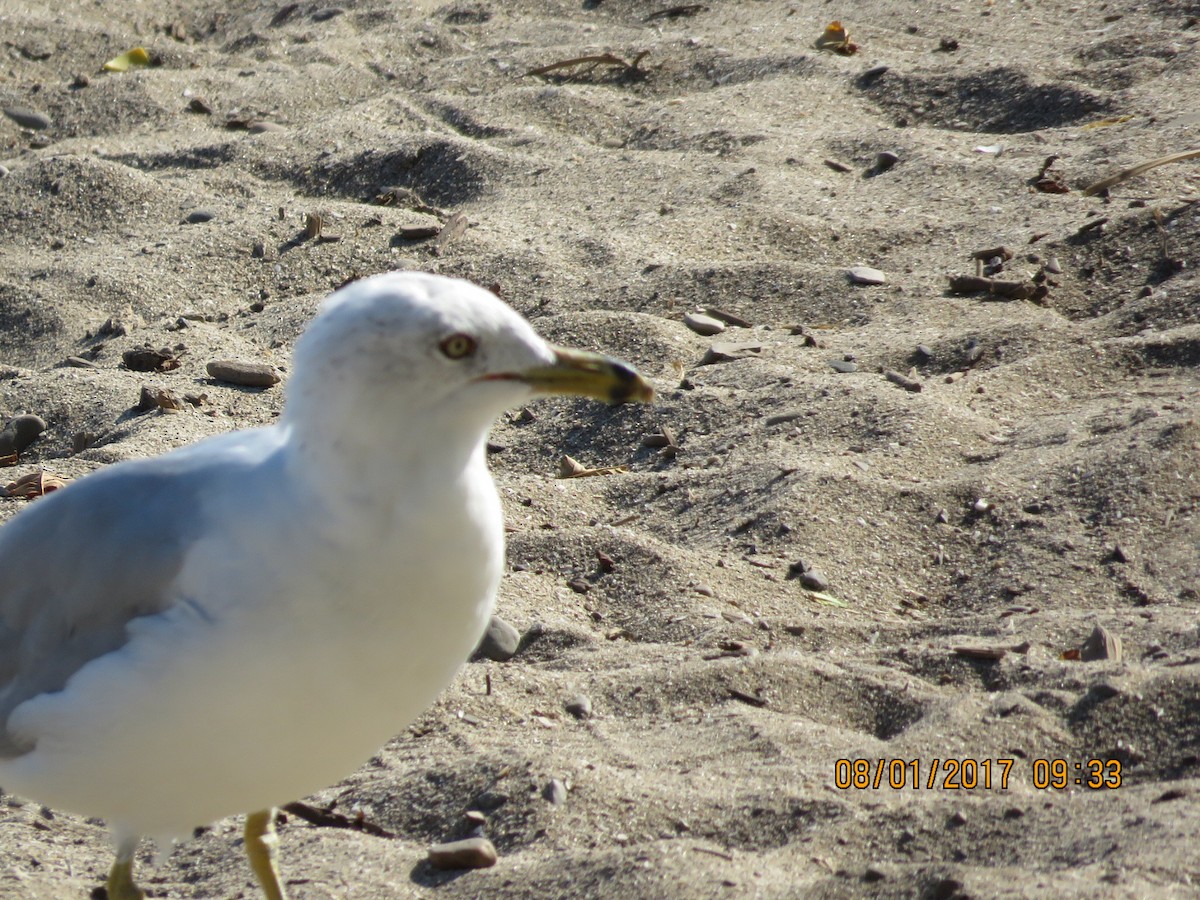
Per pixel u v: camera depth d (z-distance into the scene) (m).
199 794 5.30
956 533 8.70
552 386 5.21
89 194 14.61
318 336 4.95
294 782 5.36
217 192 14.84
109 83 17.56
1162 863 5.54
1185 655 7.16
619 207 13.58
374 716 5.21
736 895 5.76
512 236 13.16
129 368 11.54
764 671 7.43
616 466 10.02
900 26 17.14
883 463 9.32
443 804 6.64
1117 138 13.42
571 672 7.72
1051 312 10.95
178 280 12.98
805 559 8.57
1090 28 16.27
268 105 17.12
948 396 9.97
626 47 17.31
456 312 4.95
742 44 17.06
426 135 15.45
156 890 6.34
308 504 4.95
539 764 6.71
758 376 10.52
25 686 5.49
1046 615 7.80
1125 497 8.62
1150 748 6.60
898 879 5.72
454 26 19.17
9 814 6.89
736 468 9.52
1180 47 15.12
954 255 11.96
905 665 7.52
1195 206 11.65
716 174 13.93
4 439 10.63
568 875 6.02
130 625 5.09
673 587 8.41
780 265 11.99
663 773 6.71
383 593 4.98
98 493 5.46
